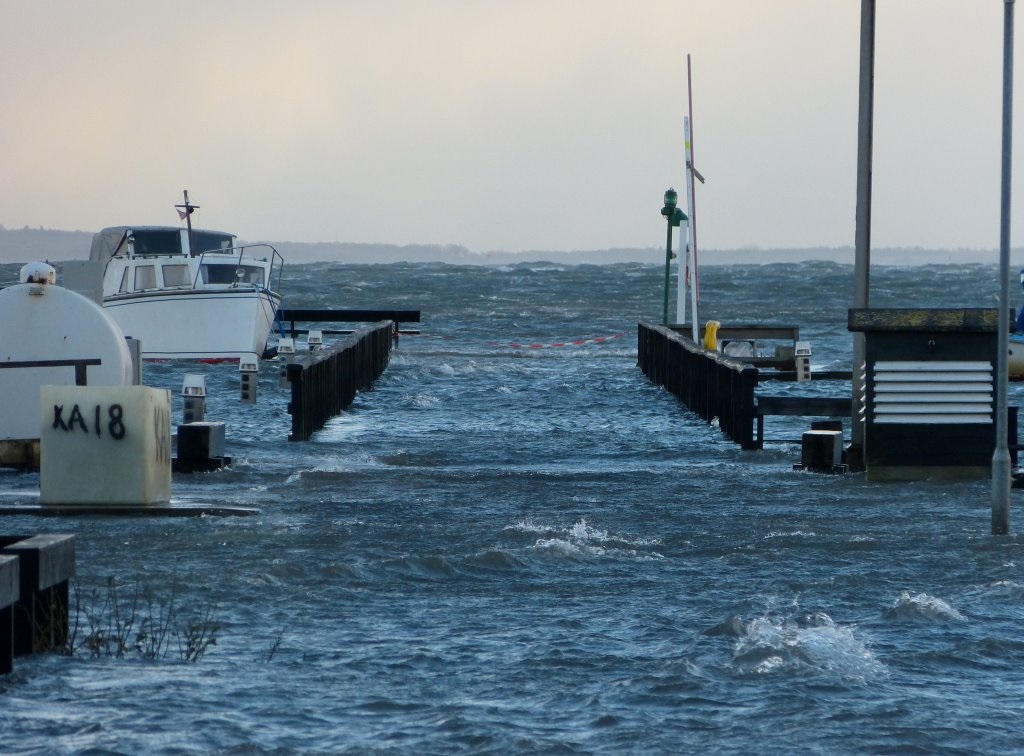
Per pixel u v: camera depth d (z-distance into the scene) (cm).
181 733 3491
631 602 5084
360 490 8156
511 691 3934
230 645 4406
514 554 5888
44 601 4225
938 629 4681
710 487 8438
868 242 8938
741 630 4575
